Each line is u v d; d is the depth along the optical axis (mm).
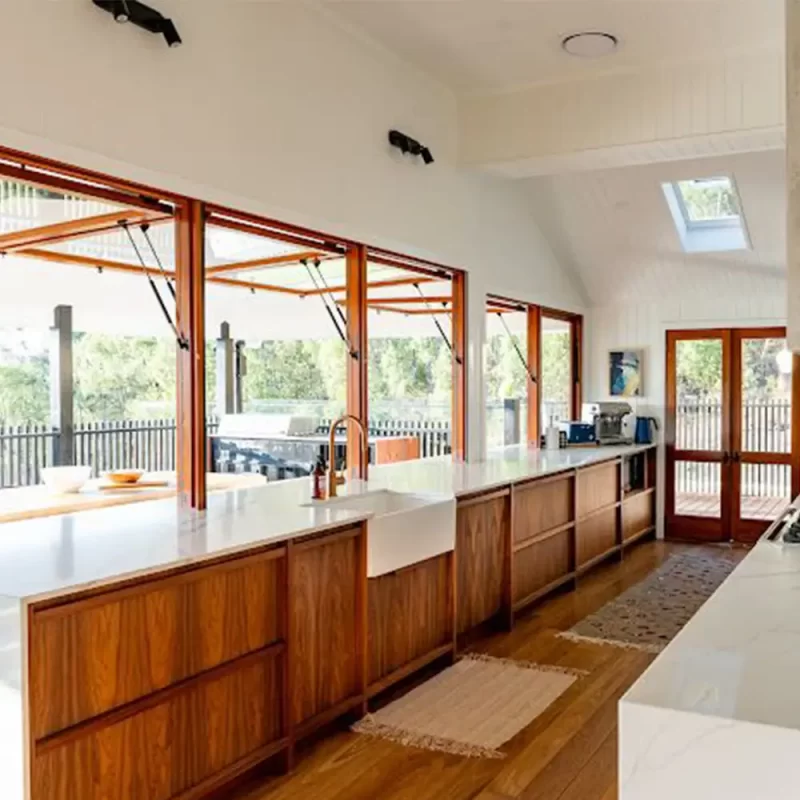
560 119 4793
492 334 7199
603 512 6227
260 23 3518
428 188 4855
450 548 4035
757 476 7094
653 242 6637
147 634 2449
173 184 3096
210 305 5383
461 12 3857
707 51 4309
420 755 3119
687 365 7320
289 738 2971
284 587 2938
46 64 2621
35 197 3318
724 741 1255
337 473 4504
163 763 2514
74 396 4375
